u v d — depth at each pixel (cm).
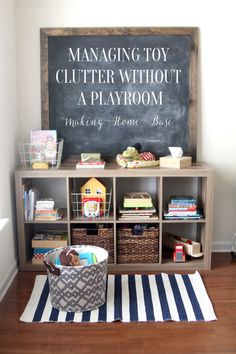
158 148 307
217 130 309
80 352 190
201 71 302
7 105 272
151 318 218
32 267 284
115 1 293
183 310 226
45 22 294
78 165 274
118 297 242
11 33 283
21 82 300
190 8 295
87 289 222
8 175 271
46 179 312
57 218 279
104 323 215
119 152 307
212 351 190
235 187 317
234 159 313
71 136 305
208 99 305
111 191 305
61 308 226
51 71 298
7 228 263
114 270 284
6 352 189
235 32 297
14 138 290
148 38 296
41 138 290
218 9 295
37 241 282
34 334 205
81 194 283
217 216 319
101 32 294
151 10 294
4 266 255
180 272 280
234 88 304
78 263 233
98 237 282
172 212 282
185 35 296
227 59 301
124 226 291
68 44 296
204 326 212
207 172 274
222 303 236
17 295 247
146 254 285
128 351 190
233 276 274
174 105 302
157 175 272
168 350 191
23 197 275
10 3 280
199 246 291
